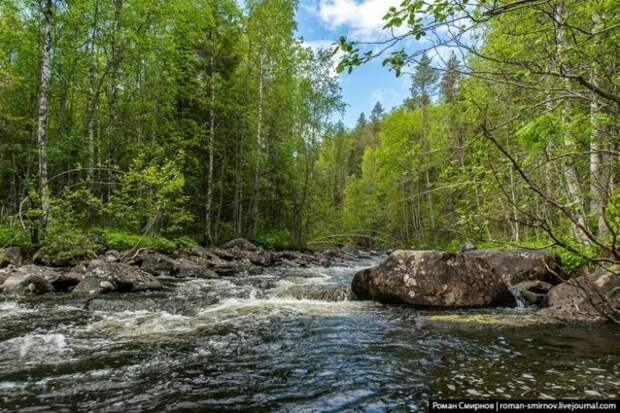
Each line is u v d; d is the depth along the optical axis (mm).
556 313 7543
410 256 9867
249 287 12125
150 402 3996
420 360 5270
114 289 10773
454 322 7070
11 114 21422
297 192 35656
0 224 15812
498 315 7570
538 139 2381
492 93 4305
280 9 27375
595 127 3104
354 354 5566
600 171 3895
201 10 24000
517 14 3959
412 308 9031
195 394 4199
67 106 24797
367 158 57906
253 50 27875
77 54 19578
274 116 31328
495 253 11883
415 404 3936
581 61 3486
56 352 5613
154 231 20047
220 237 28734
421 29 3033
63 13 18297
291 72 29375
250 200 31312
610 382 4398
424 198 21953
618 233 2207
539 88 3270
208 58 26719
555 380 4473
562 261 10516
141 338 6398
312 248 33656
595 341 6008
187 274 15344
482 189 4637
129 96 22938
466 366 5000
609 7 3594
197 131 25688
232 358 5410
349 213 46625
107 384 4461
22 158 22531
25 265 11734
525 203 3996
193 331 6883
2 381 4520
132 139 24375
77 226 18062
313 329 7035
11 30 18500
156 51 21578
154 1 19969
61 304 8898
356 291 10406
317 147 33562
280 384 4477
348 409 3836
